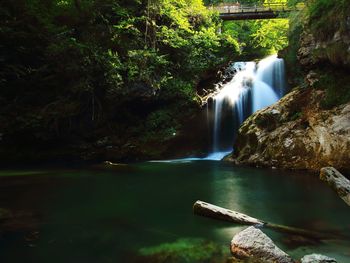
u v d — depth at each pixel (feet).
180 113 60.34
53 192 30.32
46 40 48.83
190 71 64.80
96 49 52.11
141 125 58.95
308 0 53.98
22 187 32.19
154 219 22.22
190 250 16.66
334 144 35.37
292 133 42.09
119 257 15.88
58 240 18.16
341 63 40.60
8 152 51.44
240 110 64.28
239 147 49.16
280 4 92.22
